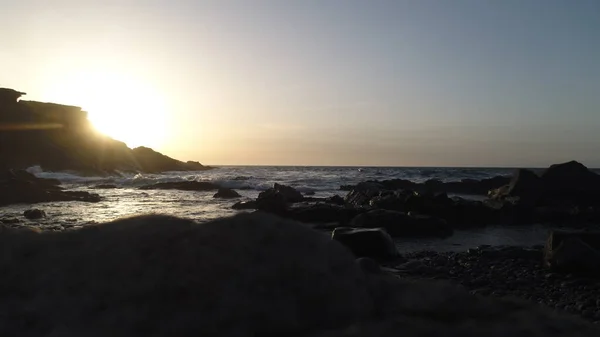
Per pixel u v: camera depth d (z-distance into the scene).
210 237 2.38
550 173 22.81
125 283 2.19
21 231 2.53
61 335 1.99
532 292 7.88
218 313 2.10
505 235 15.45
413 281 2.55
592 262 9.01
